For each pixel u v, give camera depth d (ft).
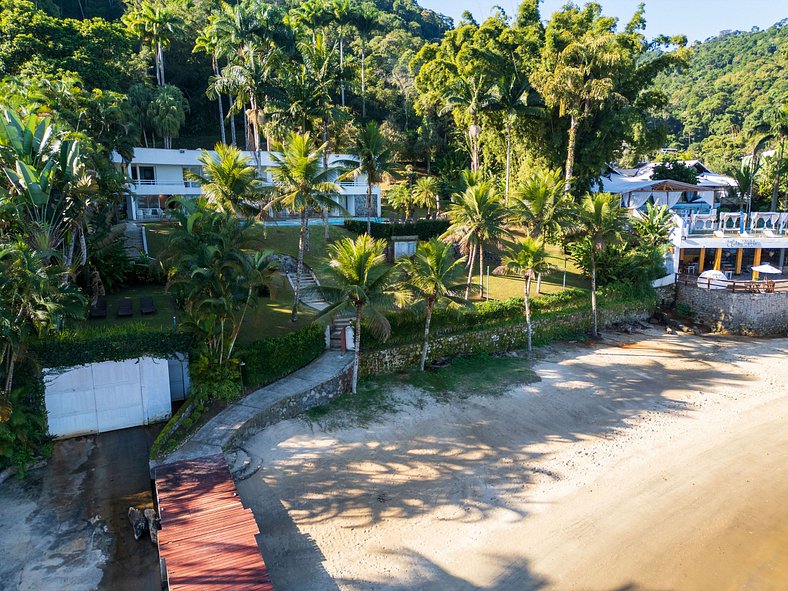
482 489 69.05
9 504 62.28
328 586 52.65
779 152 216.95
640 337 135.54
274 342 89.61
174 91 209.77
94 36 188.55
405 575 54.34
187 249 81.05
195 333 80.43
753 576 55.93
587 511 65.26
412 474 71.87
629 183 204.95
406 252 153.38
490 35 194.70
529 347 121.19
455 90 176.76
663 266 155.63
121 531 58.39
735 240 159.12
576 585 53.88
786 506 67.56
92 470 69.15
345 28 312.91
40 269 65.31
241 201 107.86
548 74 167.94
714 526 63.46
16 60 162.09
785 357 123.13
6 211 71.87
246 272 79.05
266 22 167.22
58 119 98.63
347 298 89.04
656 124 426.10
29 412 72.18
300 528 60.59
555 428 86.43
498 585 53.47
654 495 68.95
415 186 211.00
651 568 56.39
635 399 98.02
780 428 87.76
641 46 189.16
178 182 178.50
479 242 125.80
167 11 228.22
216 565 48.03
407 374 103.96
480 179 183.32
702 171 245.45
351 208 204.74
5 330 61.41
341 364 97.35
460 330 115.75
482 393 97.35
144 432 78.95
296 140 98.73
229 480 61.72
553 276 151.23
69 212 79.82
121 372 78.48
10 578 51.60
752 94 411.75
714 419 90.84
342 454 75.61
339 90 171.42
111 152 136.77
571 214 129.90
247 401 82.84
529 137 191.83
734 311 142.41
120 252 113.91
